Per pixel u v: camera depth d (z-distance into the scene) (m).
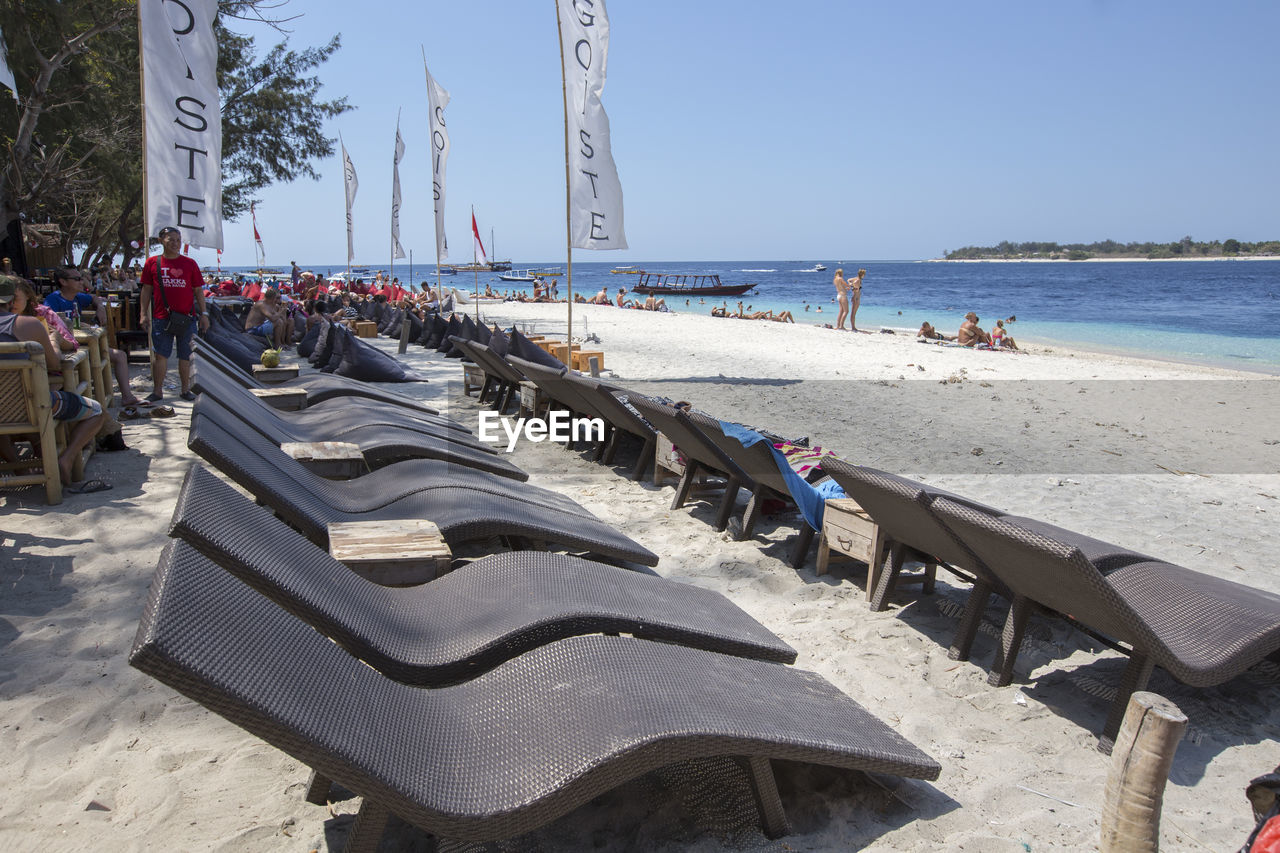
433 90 15.87
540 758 2.07
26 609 3.58
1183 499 6.33
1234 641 3.02
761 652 3.05
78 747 2.67
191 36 7.32
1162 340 25.08
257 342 11.84
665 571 4.61
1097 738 3.06
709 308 44.69
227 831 2.33
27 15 11.83
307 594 2.54
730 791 2.63
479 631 2.76
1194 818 2.59
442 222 16.27
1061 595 3.09
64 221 26.48
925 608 4.20
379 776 1.86
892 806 2.60
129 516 4.79
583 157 10.62
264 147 21.98
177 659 1.69
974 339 19.33
